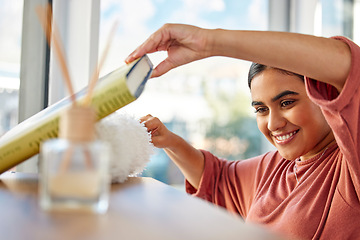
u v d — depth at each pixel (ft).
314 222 2.30
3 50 3.43
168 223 1.01
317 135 2.50
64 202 1.07
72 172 1.07
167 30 1.90
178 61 2.01
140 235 0.89
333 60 1.89
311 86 2.03
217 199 3.14
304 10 4.40
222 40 1.90
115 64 3.80
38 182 1.59
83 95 1.52
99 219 1.02
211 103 4.25
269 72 2.54
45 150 1.08
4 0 3.41
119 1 3.83
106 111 1.47
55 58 3.47
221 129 4.30
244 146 4.40
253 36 1.89
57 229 0.92
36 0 3.42
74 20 3.56
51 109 1.65
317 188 2.40
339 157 2.37
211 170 3.10
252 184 3.05
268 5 4.41
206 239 0.88
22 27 3.42
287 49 1.87
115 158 1.57
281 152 2.62
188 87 4.16
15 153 1.51
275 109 2.55
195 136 4.20
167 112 4.07
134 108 3.92
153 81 4.00
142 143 1.76
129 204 1.21
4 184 1.52
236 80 4.35
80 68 3.58
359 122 2.01
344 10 4.63
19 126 1.71
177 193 1.42
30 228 0.92
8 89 3.46
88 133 1.07
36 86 3.45
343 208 2.23
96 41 3.61
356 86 1.89
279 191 2.70
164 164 4.13
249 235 0.93
